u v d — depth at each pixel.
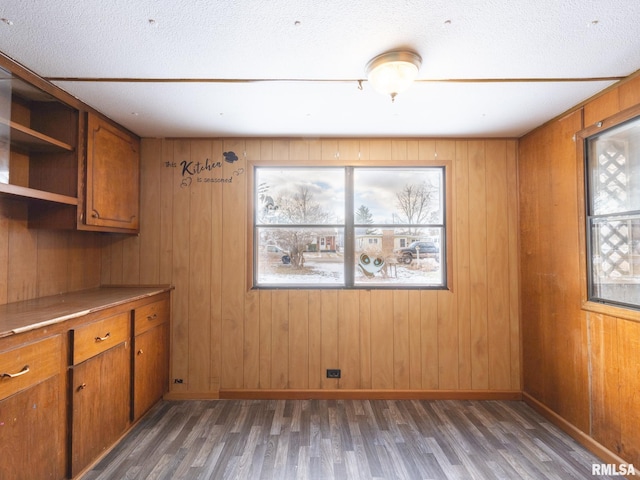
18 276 2.09
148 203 2.89
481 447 2.15
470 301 2.88
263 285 2.91
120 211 2.60
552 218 2.50
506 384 2.86
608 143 2.07
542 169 2.61
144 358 2.46
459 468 1.94
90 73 1.88
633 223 1.90
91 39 1.58
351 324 2.87
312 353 2.86
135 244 2.88
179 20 1.45
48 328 1.62
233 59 1.76
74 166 2.19
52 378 1.65
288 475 1.88
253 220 2.91
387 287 2.89
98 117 2.36
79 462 1.81
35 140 1.95
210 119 2.53
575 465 1.98
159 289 2.71
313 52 1.70
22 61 1.75
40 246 2.25
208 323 2.87
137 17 1.43
